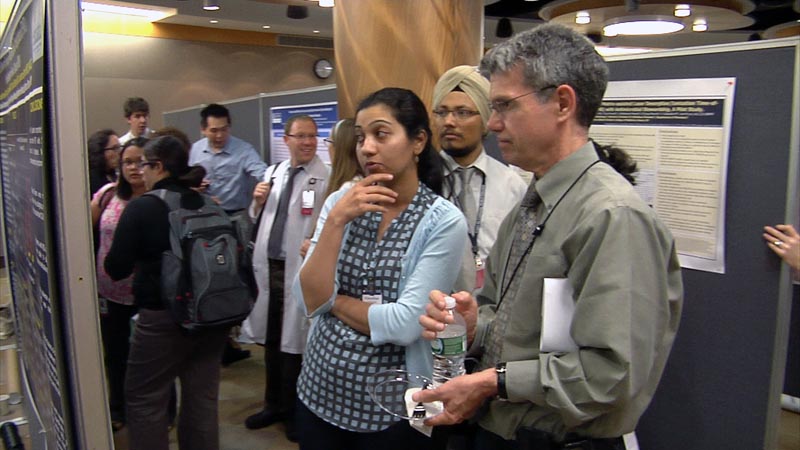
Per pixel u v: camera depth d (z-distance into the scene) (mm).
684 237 1656
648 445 1764
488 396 1047
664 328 977
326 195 2027
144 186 2789
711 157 1581
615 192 976
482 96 1769
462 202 1851
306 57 9812
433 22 1860
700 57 1591
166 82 8531
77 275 469
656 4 6266
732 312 1576
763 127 1487
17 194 780
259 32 9234
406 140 1318
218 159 3938
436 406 1147
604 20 6930
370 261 1364
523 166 1111
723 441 1613
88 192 467
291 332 2830
